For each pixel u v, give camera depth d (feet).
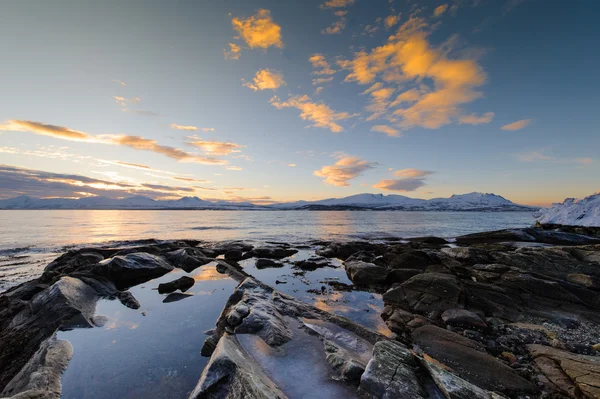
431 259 74.95
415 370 24.09
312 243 139.33
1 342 34.22
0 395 25.95
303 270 81.15
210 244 132.05
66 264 72.38
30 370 27.25
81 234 187.01
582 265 59.82
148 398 24.38
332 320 38.04
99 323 39.78
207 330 38.47
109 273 60.39
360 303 52.11
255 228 246.06
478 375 28.27
